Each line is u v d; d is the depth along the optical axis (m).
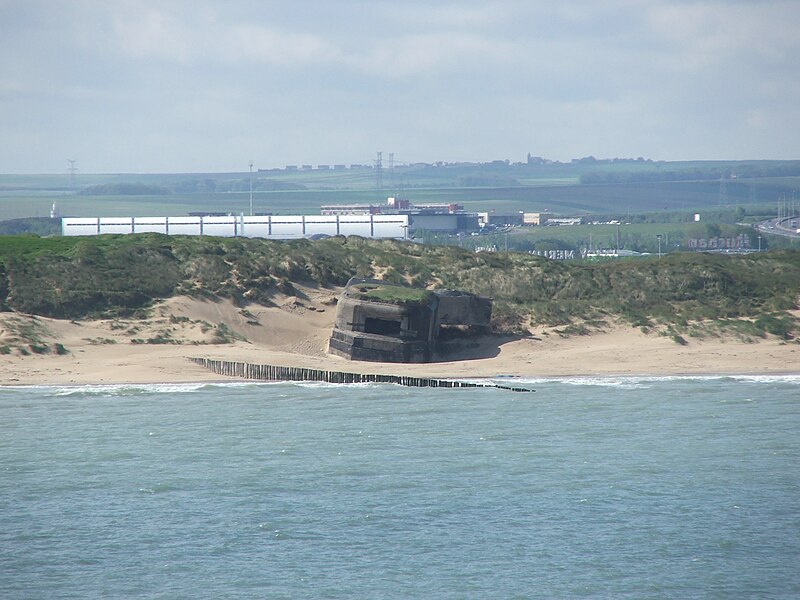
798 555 150.25
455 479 185.38
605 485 181.88
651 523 163.12
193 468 192.62
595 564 147.12
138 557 150.38
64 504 173.00
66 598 136.88
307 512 168.25
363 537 157.62
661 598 136.12
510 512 168.25
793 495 176.50
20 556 150.75
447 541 155.88
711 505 171.38
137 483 183.62
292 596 137.00
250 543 155.62
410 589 139.12
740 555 150.38
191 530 161.00
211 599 136.25
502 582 141.25
